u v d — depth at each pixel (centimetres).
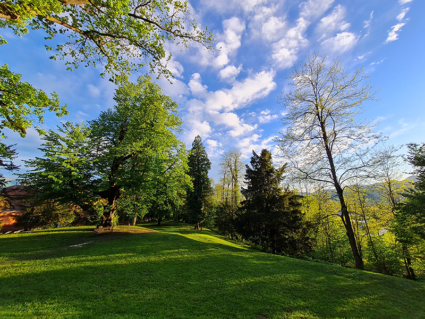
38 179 1659
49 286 668
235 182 3338
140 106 1698
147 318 505
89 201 1695
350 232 1253
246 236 2102
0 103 693
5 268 844
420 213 1467
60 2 545
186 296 652
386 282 877
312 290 751
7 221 2941
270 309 594
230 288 734
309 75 1428
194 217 3091
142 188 1633
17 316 458
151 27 733
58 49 722
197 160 3375
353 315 585
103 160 1712
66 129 1728
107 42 764
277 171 2080
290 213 1970
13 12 491
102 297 609
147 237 1527
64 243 1408
